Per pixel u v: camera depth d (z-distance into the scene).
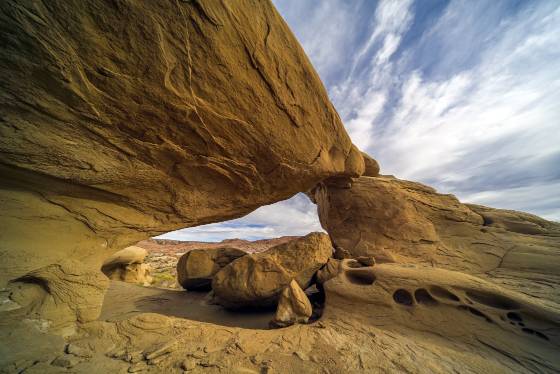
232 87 4.68
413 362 4.16
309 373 3.66
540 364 4.37
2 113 3.10
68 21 3.01
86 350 3.60
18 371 2.84
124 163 4.39
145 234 5.69
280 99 5.48
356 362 4.05
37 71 3.06
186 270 10.38
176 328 4.86
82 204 4.49
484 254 11.06
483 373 4.01
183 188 5.56
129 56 3.52
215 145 5.17
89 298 4.18
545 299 6.61
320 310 7.58
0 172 3.49
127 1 3.21
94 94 3.54
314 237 8.99
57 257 4.03
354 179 15.45
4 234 3.60
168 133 4.52
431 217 13.45
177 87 4.08
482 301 6.18
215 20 3.98
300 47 5.72
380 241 12.83
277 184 6.95
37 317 3.54
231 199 6.52
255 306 7.85
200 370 3.56
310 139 6.79
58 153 3.65
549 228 12.62
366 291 6.78
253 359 3.97
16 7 2.68
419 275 6.90
